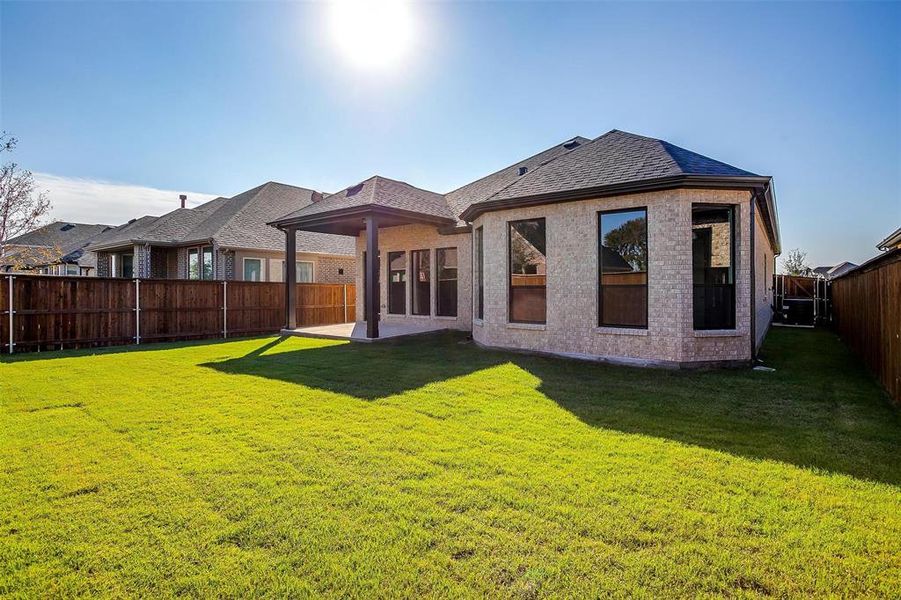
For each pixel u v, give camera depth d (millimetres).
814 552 2836
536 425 5312
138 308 13781
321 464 4172
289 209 23547
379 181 14492
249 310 16344
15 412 5945
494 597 2441
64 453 4473
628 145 10859
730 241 9047
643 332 9055
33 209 23641
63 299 12484
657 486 3717
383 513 3291
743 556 2793
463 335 13984
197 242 19859
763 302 14406
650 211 8984
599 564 2711
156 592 2498
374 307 12727
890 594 2465
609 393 6867
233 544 2936
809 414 5789
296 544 2926
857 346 10461
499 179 16438
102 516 3279
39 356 11039
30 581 2592
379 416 5680
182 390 7148
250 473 3986
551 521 3180
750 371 8594
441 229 14547
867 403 6332
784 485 3742
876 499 3510
